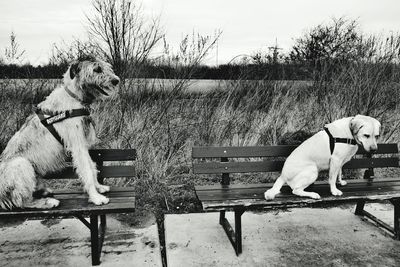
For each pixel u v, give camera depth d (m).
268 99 5.87
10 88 5.29
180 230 3.31
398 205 3.11
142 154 4.59
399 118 5.74
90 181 2.77
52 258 2.82
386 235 3.22
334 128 3.04
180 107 5.40
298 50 8.51
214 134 5.10
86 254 2.88
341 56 6.83
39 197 2.92
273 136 4.97
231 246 3.03
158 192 4.13
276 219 3.56
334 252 2.93
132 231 3.28
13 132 4.80
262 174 4.80
